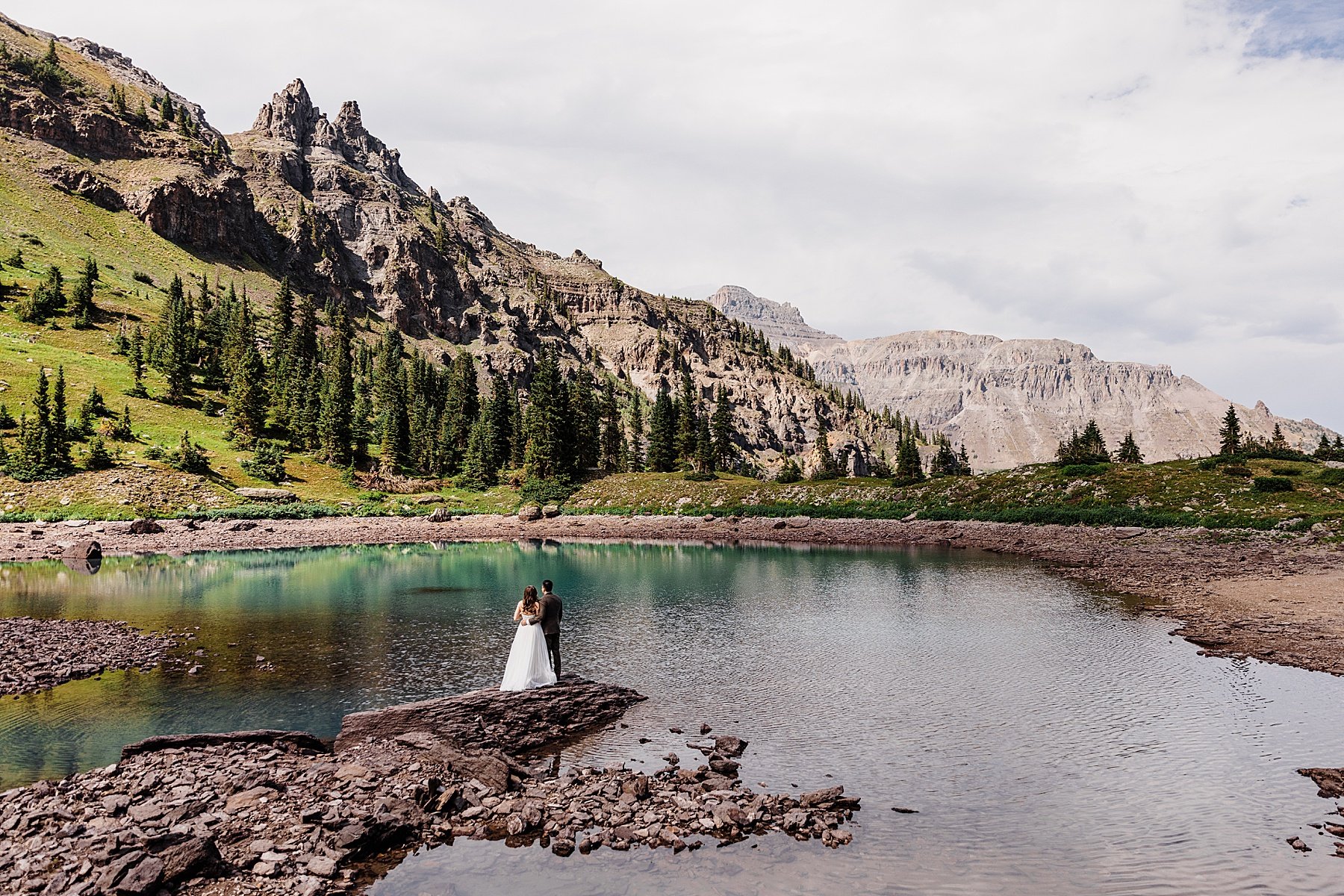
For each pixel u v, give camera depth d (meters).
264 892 10.77
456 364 188.88
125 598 40.69
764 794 15.06
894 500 106.56
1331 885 11.52
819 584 47.41
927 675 24.81
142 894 10.37
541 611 22.23
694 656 27.84
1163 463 96.62
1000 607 37.75
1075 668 25.38
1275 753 17.48
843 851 12.67
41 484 85.19
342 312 191.25
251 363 125.56
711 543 82.06
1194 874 11.88
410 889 11.23
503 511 114.25
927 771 16.59
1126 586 44.12
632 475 139.25
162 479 93.69
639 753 17.88
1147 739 18.48
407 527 95.75
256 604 39.06
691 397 173.50
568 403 139.75
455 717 18.69
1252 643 28.06
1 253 166.62
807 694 22.83
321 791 14.45
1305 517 67.00
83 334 142.50
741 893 11.21
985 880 11.70
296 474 113.75
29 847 11.62
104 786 14.47
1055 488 93.88
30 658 25.92
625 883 11.48
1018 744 18.22
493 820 13.84
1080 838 13.27
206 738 17.27
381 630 32.31
